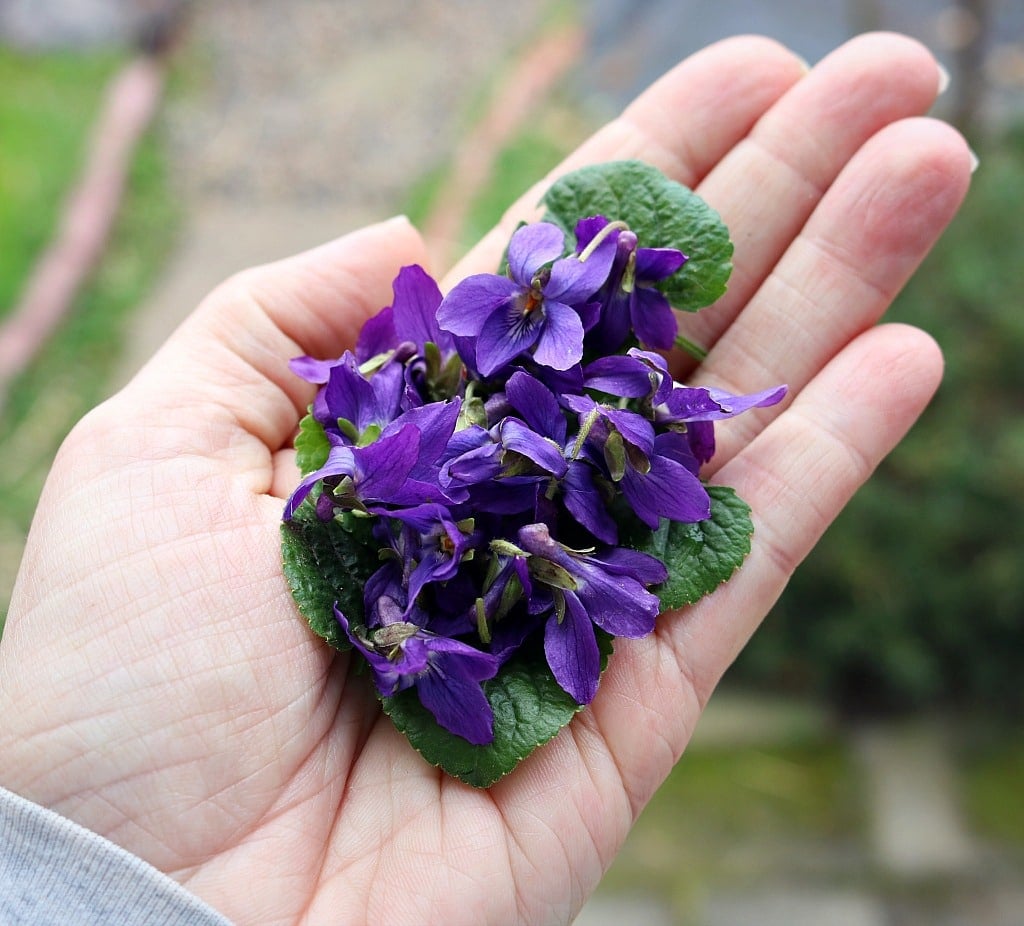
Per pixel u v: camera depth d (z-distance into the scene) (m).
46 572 0.17
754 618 0.19
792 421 0.19
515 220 0.21
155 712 0.16
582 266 0.18
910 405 0.19
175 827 0.16
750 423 0.20
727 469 0.19
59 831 0.16
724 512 0.18
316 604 0.17
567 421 0.18
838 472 0.19
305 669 0.17
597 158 0.22
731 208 0.21
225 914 0.16
